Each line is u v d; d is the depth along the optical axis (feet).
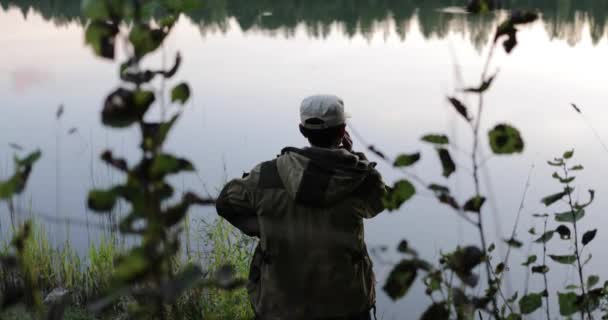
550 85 41.93
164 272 3.48
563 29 67.36
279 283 8.48
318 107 8.41
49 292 15.64
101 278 15.47
